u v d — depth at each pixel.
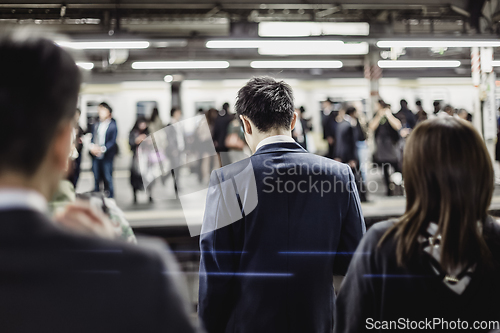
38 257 0.50
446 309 0.95
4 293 0.49
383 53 10.73
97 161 7.82
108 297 0.52
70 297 0.50
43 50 0.57
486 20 9.09
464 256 0.95
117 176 12.19
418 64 10.25
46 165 0.57
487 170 1.00
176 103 12.40
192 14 9.04
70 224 0.63
